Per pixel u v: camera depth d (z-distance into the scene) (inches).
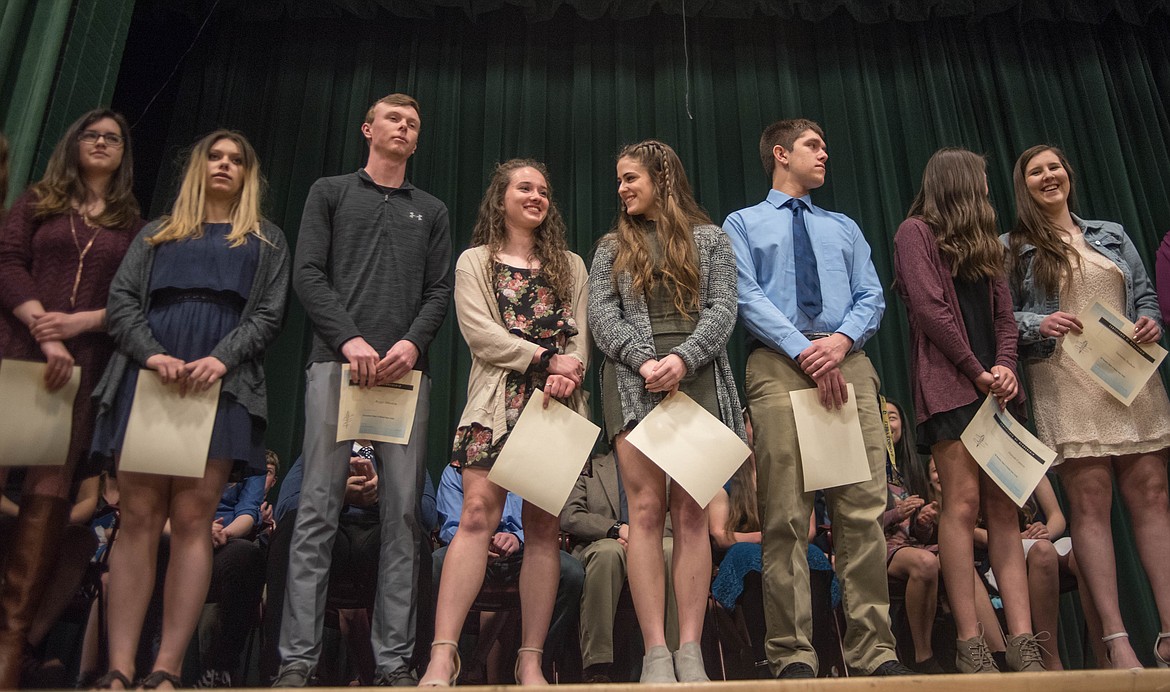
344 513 94.5
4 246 79.1
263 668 89.0
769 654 78.2
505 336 80.4
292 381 143.6
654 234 85.4
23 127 97.2
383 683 73.0
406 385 80.7
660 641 74.4
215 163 84.0
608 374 81.8
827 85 169.5
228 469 75.6
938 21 174.2
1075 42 174.6
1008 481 81.3
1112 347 87.7
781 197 92.5
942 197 91.4
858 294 88.0
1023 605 82.1
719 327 79.3
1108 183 163.2
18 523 73.9
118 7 114.1
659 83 167.2
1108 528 88.0
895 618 100.7
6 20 99.8
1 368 71.4
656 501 78.4
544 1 167.0
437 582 95.7
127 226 84.8
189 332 76.3
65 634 97.2
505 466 76.2
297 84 165.2
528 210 87.0
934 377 85.4
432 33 168.4
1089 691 64.4
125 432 71.6
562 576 93.9
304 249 83.9
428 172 158.9
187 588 71.6
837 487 81.5
